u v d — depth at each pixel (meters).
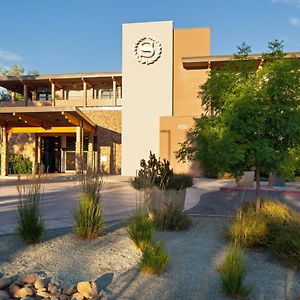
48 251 5.83
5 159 26.36
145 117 28.42
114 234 7.01
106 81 33.78
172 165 26.16
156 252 5.03
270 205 8.36
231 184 20.52
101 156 30.12
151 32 28.75
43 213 9.96
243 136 7.08
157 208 7.66
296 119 7.03
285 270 5.15
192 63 27.73
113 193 15.31
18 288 4.25
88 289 4.12
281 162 7.27
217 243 6.44
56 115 23.39
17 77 33.53
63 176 26.00
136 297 4.16
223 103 7.67
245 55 8.04
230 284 4.20
